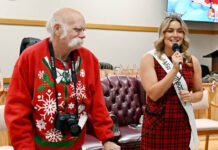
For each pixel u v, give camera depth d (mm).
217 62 5844
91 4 5840
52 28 1109
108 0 5977
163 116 1639
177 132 1666
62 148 1183
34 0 5336
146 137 1717
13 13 5203
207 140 3279
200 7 6266
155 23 6434
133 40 6277
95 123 1247
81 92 1185
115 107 2986
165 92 1636
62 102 1126
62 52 1151
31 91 1127
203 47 7129
